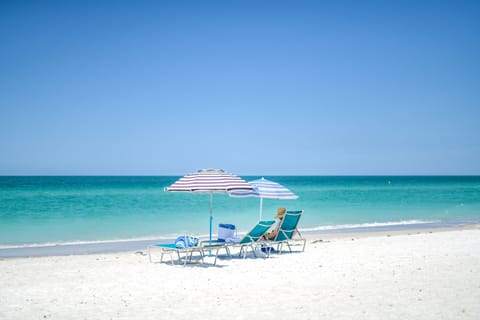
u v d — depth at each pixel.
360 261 10.15
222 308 6.37
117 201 34.53
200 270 9.41
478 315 5.90
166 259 11.15
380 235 16.78
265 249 11.84
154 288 7.73
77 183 75.44
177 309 6.36
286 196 11.48
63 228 19.47
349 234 17.14
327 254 11.35
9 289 7.81
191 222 21.81
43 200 34.53
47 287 7.95
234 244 10.66
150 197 39.22
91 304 6.71
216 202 34.56
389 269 9.09
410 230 18.64
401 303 6.50
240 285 7.86
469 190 56.97
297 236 16.41
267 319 5.82
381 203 34.38
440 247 12.30
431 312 6.04
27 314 6.21
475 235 15.30
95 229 19.19
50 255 12.66
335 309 6.23
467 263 9.68
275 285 7.82
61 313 6.25
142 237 16.88
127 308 6.45
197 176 9.90
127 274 9.11
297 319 5.80
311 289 7.46
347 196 44.09
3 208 28.34
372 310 6.16
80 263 10.64
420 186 74.69
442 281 7.91
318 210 28.41
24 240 16.06
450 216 24.84
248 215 25.25
